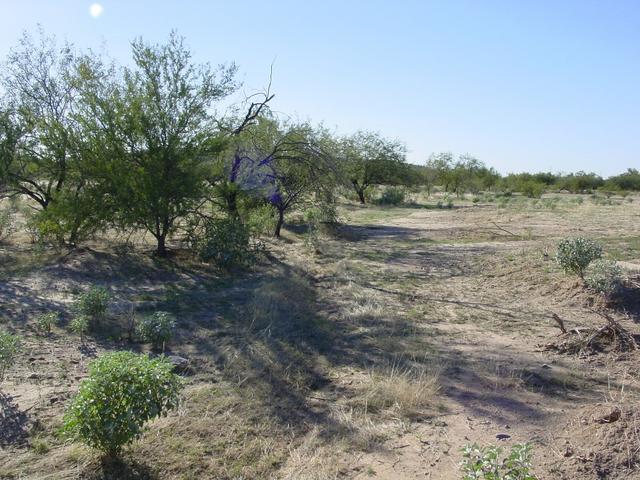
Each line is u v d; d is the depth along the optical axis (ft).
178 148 43.73
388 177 141.08
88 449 15.87
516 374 22.18
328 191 65.72
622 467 14.62
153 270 41.27
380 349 25.41
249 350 24.71
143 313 30.50
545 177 259.60
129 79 44.19
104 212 43.75
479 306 33.30
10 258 42.24
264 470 15.31
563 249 34.01
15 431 16.99
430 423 18.13
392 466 15.52
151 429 17.17
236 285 38.96
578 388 20.89
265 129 60.39
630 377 21.85
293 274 42.29
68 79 50.52
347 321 30.27
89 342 25.35
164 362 17.60
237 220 46.85
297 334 27.63
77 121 44.39
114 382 15.11
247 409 18.90
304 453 16.20
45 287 34.78
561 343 25.35
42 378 20.93
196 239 45.98
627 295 30.48
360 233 75.36
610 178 247.09
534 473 14.71
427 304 34.09
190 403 19.15
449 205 131.54
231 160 55.21
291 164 62.54
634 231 68.80
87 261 41.50
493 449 13.39
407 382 21.06
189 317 30.35
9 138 47.16
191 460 15.62
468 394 20.40
